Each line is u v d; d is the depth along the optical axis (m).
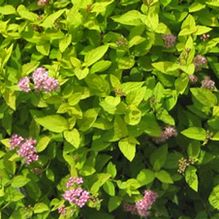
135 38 0.78
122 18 0.79
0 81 0.79
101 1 0.80
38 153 0.82
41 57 0.81
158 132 0.77
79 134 0.77
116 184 0.82
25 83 0.76
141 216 0.82
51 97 0.77
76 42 0.80
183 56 0.77
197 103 0.80
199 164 0.82
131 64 0.80
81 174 0.78
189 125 0.82
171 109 0.82
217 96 0.81
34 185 0.82
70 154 0.78
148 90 0.79
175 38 0.81
